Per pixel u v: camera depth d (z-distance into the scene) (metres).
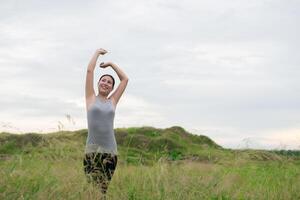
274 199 8.38
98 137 7.23
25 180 6.53
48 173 6.82
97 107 7.27
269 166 9.27
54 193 6.45
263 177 8.84
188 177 7.70
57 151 7.31
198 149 30.41
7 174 6.46
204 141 35.72
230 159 9.21
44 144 7.44
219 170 8.45
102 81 7.41
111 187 7.22
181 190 7.24
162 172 7.50
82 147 7.74
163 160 8.00
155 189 7.17
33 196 6.21
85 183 6.80
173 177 7.56
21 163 6.76
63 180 6.72
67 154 7.33
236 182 8.41
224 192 7.89
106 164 7.21
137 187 7.20
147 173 7.60
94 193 6.75
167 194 7.12
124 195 6.97
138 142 24.94
